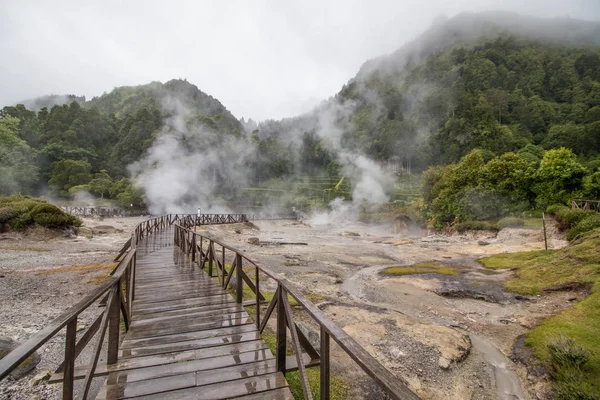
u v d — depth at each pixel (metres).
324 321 2.07
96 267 10.88
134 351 3.65
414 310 8.65
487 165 30.12
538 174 26.20
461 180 30.84
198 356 3.53
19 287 8.18
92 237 20.05
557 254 12.31
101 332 2.95
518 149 62.47
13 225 17.28
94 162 78.81
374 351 5.89
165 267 9.41
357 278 12.56
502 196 27.53
